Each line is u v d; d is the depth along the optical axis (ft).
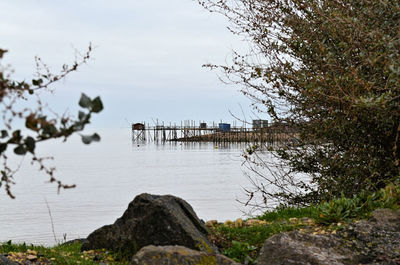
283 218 27.43
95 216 88.94
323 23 27.55
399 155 28.78
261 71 31.53
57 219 84.99
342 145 31.37
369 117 27.37
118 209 98.37
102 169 208.74
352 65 27.27
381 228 21.39
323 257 18.71
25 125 8.19
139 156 290.76
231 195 107.45
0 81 8.42
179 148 359.05
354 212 24.03
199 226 23.48
